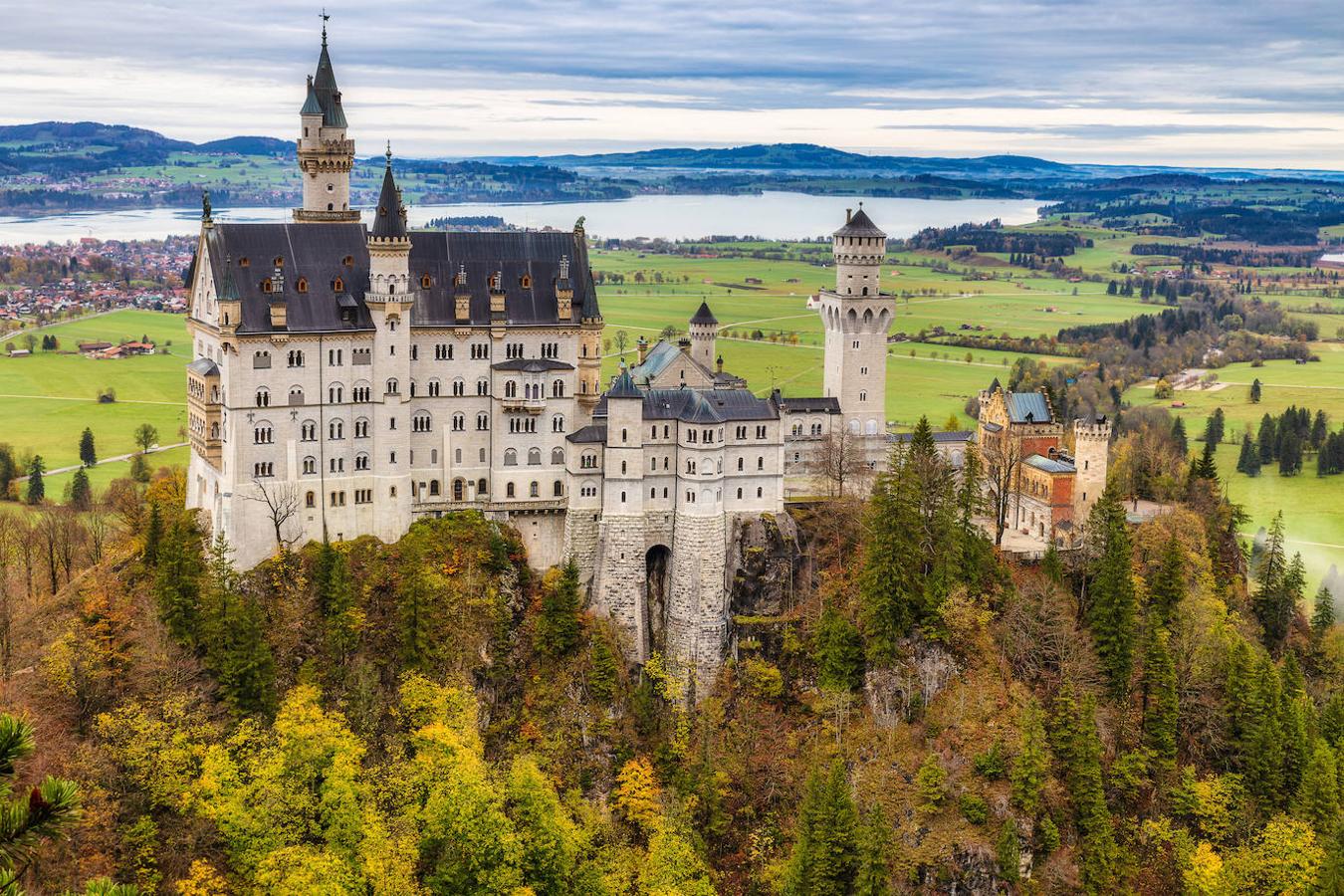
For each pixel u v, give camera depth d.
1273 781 184.25
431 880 157.50
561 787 183.25
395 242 194.25
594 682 191.00
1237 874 171.12
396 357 197.25
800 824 171.12
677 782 185.12
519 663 193.12
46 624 172.75
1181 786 183.38
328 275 196.75
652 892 164.38
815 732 191.50
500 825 160.38
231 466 189.25
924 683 188.12
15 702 154.50
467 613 190.62
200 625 171.38
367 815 156.62
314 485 195.50
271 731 163.88
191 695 161.25
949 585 192.50
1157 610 198.25
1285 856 170.62
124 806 149.25
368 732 172.88
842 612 197.00
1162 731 185.75
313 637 181.12
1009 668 189.00
